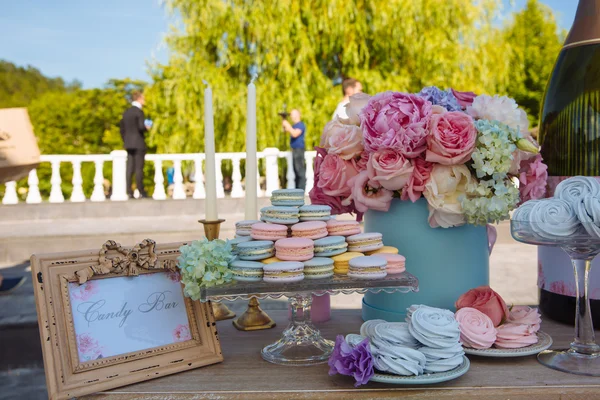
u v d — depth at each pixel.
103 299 0.76
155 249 0.82
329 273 0.77
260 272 0.75
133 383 0.71
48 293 0.71
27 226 5.96
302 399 0.67
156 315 0.79
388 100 0.90
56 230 5.53
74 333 0.71
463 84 10.12
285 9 9.70
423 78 10.29
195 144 10.06
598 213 0.66
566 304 0.98
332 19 9.86
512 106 0.90
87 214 6.61
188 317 0.81
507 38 16.45
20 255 5.00
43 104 19.75
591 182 0.75
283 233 0.82
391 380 0.67
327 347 0.84
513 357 0.79
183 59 10.34
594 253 0.74
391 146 0.86
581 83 0.98
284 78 9.83
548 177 1.03
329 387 0.69
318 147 1.05
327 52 10.38
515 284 3.54
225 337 0.95
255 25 9.66
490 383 0.69
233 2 10.09
